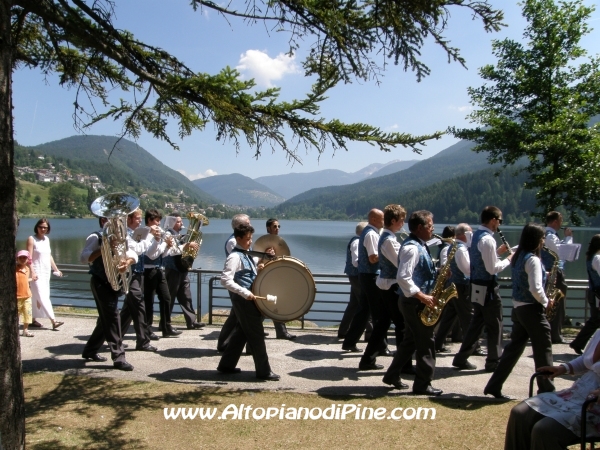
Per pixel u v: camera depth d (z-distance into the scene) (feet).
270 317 18.58
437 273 17.97
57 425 14.24
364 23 13.89
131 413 15.23
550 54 33.09
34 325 27.73
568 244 24.88
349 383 18.62
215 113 14.67
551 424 10.03
